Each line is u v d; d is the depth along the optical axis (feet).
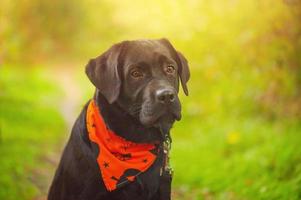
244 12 35.47
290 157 23.40
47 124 40.81
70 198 13.89
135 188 13.62
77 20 117.50
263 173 23.81
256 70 31.78
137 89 13.39
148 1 43.21
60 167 14.65
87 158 13.60
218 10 38.63
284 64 28.50
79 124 14.10
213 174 25.88
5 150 29.09
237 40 35.94
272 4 27.63
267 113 32.53
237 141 29.55
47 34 100.42
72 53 116.57
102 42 111.55
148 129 13.61
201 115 39.34
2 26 45.11
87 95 57.21
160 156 13.97
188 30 40.27
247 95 34.58
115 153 13.52
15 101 46.65
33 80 67.67
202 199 23.32
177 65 14.39
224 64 38.34
